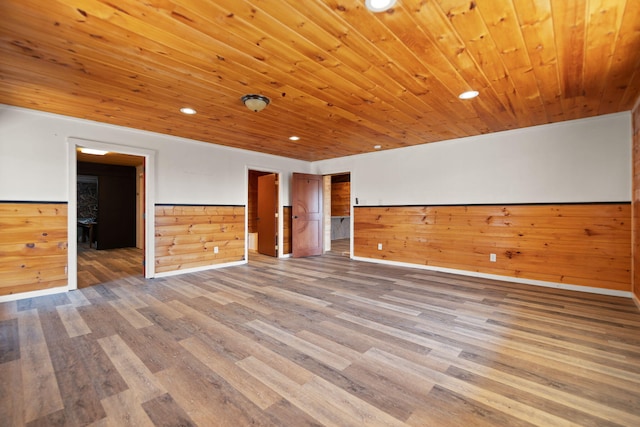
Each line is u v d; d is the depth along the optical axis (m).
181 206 4.79
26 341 2.34
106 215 7.36
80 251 7.05
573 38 1.95
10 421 1.47
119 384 1.79
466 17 1.75
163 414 1.53
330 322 2.74
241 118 3.66
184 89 2.79
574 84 2.66
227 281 4.27
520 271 4.18
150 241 4.45
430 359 2.09
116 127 4.06
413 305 3.21
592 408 1.58
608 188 3.59
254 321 2.76
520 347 2.26
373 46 2.05
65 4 1.62
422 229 5.16
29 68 2.38
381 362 2.05
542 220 4.01
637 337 2.42
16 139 3.38
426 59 2.23
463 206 4.70
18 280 3.39
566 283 3.85
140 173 7.49
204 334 2.48
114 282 4.20
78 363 2.02
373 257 5.86
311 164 7.09
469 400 1.65
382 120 3.72
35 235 3.49
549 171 3.96
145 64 2.32
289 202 6.65
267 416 1.52
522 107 3.26
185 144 4.83
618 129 3.51
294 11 1.69
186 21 1.79
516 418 1.51
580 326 2.64
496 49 2.09
